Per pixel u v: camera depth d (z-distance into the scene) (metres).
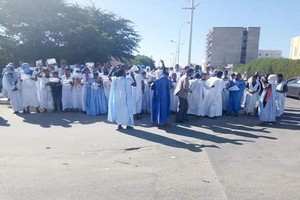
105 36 33.31
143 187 5.11
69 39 29.83
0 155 6.52
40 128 9.23
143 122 10.70
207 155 7.03
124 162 6.37
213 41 99.69
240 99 12.81
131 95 9.36
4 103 14.08
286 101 19.77
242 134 9.35
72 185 5.10
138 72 11.86
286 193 5.09
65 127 9.46
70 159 6.43
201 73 13.27
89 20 36.22
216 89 11.89
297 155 7.31
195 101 12.07
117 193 4.86
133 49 43.00
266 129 10.23
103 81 11.82
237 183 5.44
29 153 6.73
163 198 4.74
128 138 8.34
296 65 35.19
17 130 8.87
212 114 11.93
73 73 12.80
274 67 39.06
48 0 29.11
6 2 27.61
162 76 9.97
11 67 11.66
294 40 66.69
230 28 98.44
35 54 28.70
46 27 29.20
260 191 5.13
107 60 31.89
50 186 5.03
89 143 7.69
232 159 6.81
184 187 5.17
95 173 5.67
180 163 6.41
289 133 9.73
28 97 11.70
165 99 9.91
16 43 29.22
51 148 7.16
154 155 6.91
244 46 99.06
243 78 14.82
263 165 6.48
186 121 11.12
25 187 4.96
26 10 27.97
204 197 4.82
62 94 12.27
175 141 8.20
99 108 11.76
